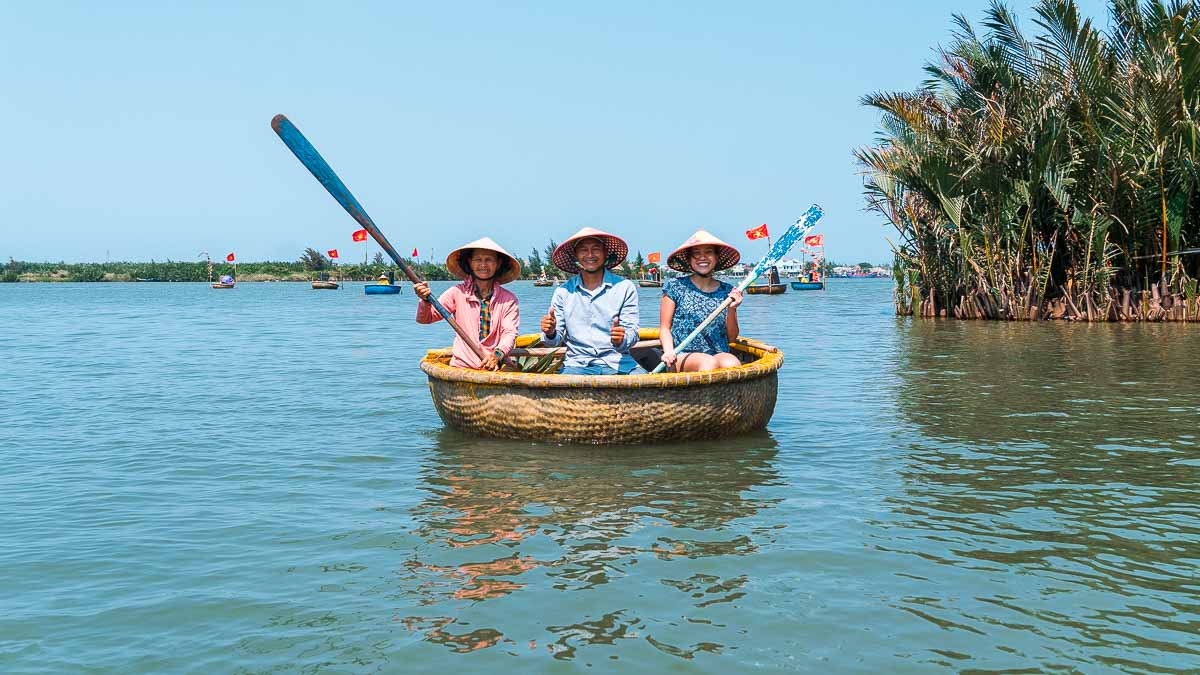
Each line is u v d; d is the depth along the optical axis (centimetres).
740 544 359
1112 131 1597
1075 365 958
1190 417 632
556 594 309
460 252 642
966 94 1784
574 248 618
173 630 284
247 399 784
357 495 442
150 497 444
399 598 308
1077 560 337
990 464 492
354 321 2334
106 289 9000
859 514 398
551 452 534
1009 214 1719
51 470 505
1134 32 1611
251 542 370
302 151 583
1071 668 252
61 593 316
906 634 275
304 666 259
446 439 583
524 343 780
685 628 281
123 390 854
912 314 2122
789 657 261
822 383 845
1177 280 1630
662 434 546
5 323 2266
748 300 3897
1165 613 288
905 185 1852
